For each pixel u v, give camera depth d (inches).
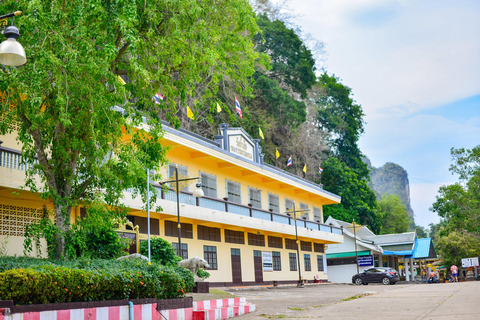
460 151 2022.6
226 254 1215.6
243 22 536.4
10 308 325.7
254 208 1275.8
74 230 506.0
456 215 2030.0
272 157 2021.4
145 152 527.5
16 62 319.6
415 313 493.7
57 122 484.4
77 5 434.6
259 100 1953.7
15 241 657.6
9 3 445.1
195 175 1123.9
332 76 2829.7
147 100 538.9
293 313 577.6
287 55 2130.9
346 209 2394.2
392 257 2343.8
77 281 389.7
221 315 548.1
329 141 2559.1
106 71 431.5
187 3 486.0
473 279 2304.4
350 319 468.4
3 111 456.1
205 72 540.1
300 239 1625.2
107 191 512.4
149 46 523.2
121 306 425.4
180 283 525.7
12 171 608.1
